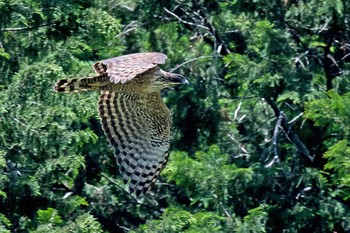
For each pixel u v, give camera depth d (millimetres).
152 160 13945
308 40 25672
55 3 21500
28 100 20234
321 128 24859
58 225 20156
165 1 25828
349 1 23844
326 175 24859
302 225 23922
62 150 20500
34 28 21953
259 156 25500
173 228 20781
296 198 24156
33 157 21219
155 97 13719
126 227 25703
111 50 25141
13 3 21078
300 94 23781
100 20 22203
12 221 21312
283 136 25766
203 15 26797
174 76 13617
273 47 24000
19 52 21953
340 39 26219
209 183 22422
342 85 24938
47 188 21797
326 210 23688
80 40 22062
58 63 21359
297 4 25344
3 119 20062
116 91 13555
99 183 25375
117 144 13891
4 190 20984
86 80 13156
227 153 25844
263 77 23750
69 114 20156
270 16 25344
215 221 21547
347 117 21422
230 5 25156
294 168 24578
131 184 13844
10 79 21469
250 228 21719
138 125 13883
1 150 19812
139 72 11805
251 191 23750
